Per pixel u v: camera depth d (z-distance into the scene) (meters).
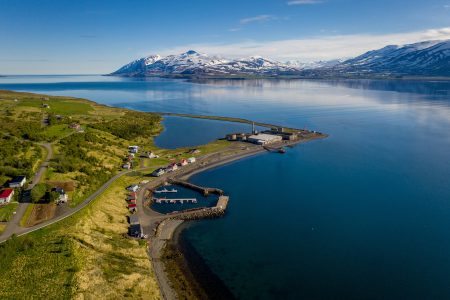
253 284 86.69
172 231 112.38
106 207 118.94
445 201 131.50
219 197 137.00
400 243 103.38
